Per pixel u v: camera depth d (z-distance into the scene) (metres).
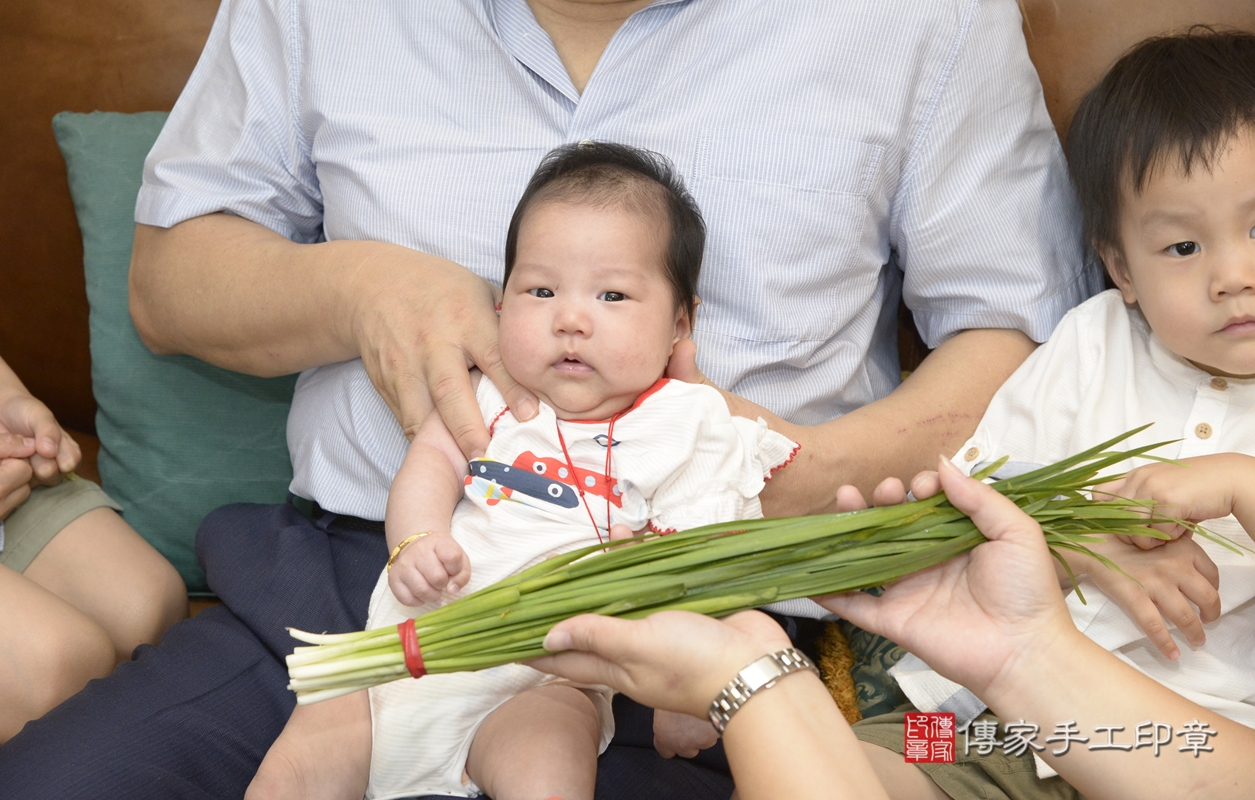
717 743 1.21
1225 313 1.14
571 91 1.31
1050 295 1.39
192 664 1.24
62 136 1.68
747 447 1.14
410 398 1.20
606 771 1.14
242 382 1.63
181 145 1.48
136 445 1.64
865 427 1.29
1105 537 1.13
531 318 1.10
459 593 1.08
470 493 1.12
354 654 0.92
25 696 1.28
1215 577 1.10
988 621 0.90
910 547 0.92
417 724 1.05
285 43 1.40
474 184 1.32
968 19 1.31
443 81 1.34
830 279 1.32
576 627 0.85
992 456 1.31
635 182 1.13
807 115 1.28
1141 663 1.17
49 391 1.82
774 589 0.90
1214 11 1.38
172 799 1.09
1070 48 1.44
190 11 1.70
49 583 1.46
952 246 1.37
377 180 1.33
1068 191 1.43
